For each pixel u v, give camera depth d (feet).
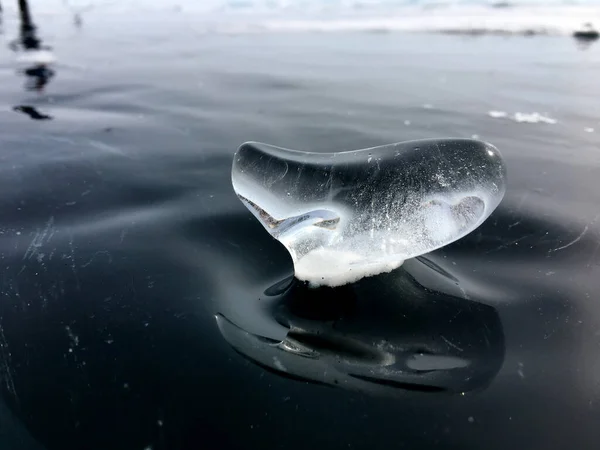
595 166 1.12
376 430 0.45
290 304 0.62
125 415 0.47
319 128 1.44
